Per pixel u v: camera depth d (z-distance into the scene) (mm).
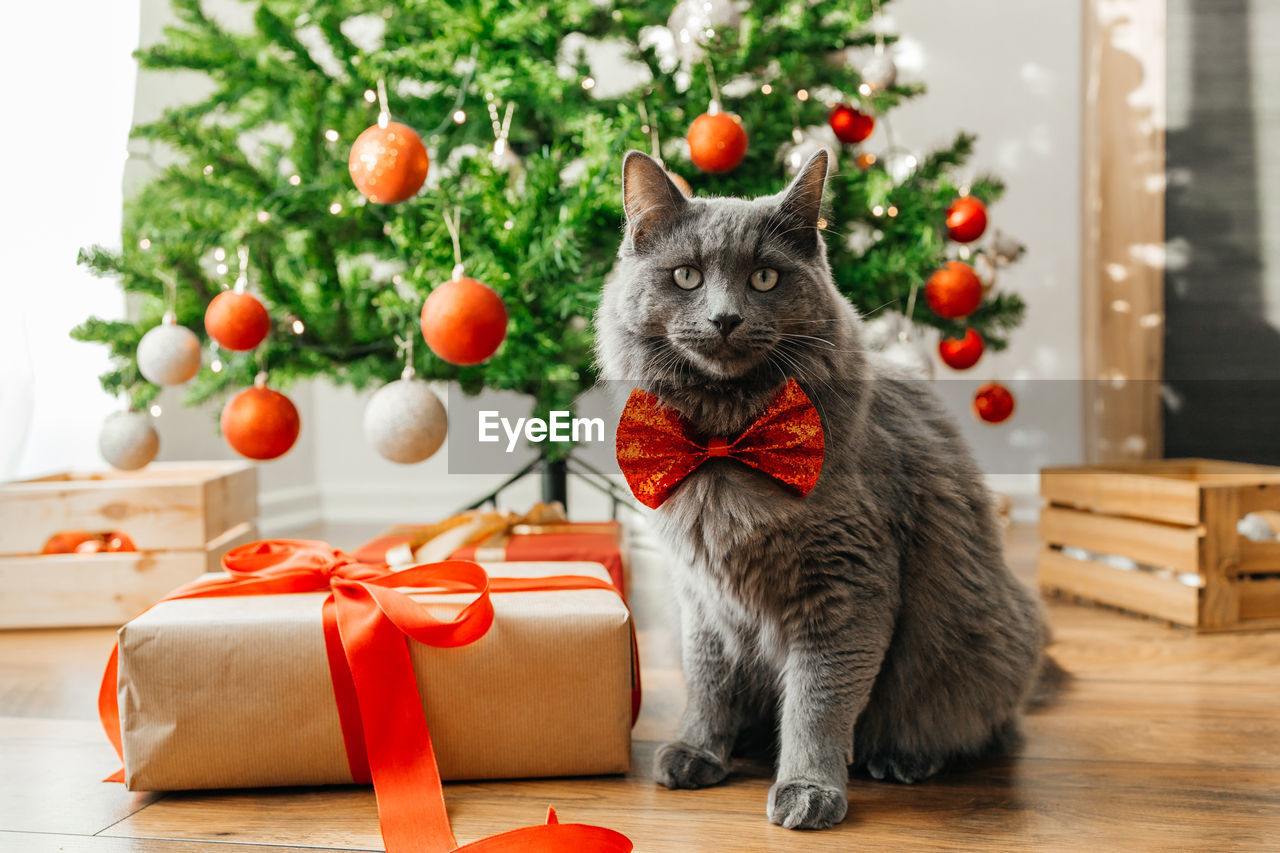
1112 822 1023
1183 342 3023
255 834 1006
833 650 1059
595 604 1159
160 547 1890
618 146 1579
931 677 1153
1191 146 2975
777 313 1024
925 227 1779
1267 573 1870
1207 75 2953
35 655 1691
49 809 1071
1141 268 2967
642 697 1457
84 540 1948
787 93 1794
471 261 1603
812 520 1030
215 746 1078
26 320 1681
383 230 1775
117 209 1924
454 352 1349
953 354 1866
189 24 1794
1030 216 3062
